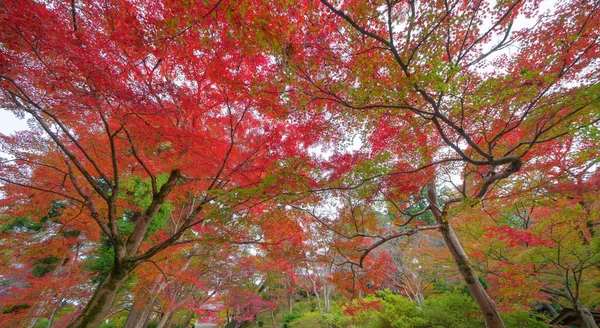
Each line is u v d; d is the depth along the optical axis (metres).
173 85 4.37
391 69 3.73
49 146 5.81
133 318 10.26
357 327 10.87
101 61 3.45
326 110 4.90
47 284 6.93
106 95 3.86
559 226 6.89
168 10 3.57
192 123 5.59
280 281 16.47
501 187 6.14
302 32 3.73
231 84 4.41
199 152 5.29
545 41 4.27
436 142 6.20
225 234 4.89
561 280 8.13
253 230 5.28
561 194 5.68
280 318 17.94
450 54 4.48
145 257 5.02
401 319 9.00
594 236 7.66
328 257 6.82
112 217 5.12
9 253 7.07
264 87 4.22
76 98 3.79
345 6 3.74
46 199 6.28
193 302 10.48
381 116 5.04
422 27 3.83
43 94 3.76
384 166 4.28
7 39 3.07
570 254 7.22
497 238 7.94
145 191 8.66
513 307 8.38
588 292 8.09
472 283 6.95
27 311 7.49
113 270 4.80
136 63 4.34
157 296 9.25
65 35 3.31
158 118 4.71
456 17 3.76
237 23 3.36
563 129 3.97
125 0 3.65
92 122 5.27
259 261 11.94
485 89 3.36
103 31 3.95
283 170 4.16
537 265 8.27
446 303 8.82
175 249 7.72
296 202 4.73
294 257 6.39
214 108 5.74
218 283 11.98
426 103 4.52
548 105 3.71
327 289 15.52
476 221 7.90
